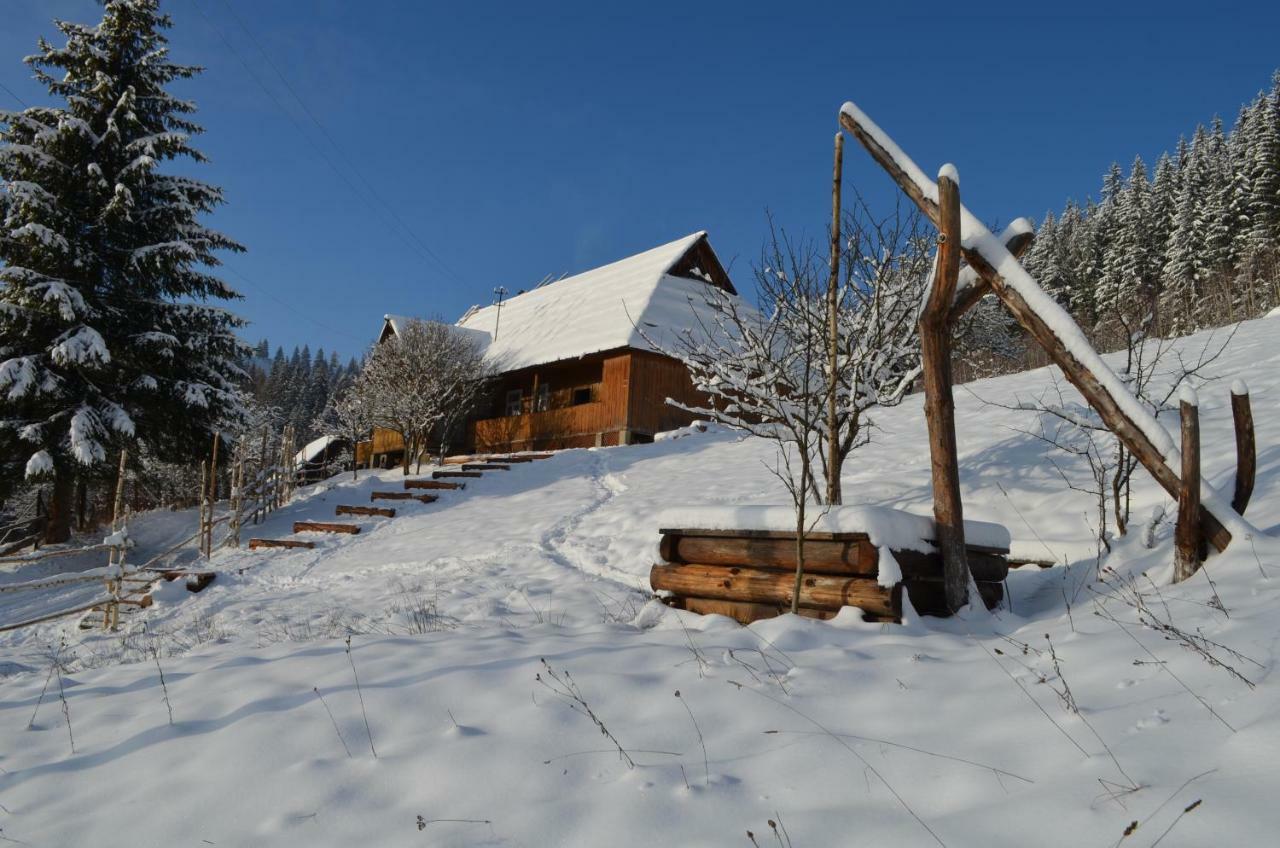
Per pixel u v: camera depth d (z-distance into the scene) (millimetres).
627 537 11820
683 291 26344
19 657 9578
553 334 26906
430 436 27156
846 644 4723
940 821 2584
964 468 10406
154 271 19438
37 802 3717
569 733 3762
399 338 25797
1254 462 5230
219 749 3965
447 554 12727
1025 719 3238
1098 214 55531
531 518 14195
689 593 6379
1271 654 3266
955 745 3143
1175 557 5086
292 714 4285
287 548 14922
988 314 18953
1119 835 2271
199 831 3291
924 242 9031
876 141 6125
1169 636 3787
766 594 5793
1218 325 20125
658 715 3869
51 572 16109
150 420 19938
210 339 20719
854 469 12281
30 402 17875
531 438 25469
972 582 5473
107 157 19625
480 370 26188
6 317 17500
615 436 23031
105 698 5121
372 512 16781
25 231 17234
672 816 2936
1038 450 10289
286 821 3268
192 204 20719
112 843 3285
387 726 4070
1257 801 2250
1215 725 2793
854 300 9289
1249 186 43000
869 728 3451
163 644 9320
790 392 8992
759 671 4316
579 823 2977
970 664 4078
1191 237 43531
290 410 86812
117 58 20453
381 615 9328
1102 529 6480
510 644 5414
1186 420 4996
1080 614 4934
